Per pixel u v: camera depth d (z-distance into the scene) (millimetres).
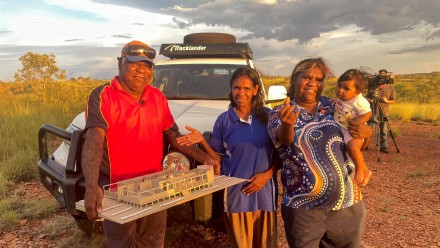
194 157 3102
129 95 2701
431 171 7641
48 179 3967
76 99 16406
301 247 2746
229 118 3211
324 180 2660
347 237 2758
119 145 2695
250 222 3189
